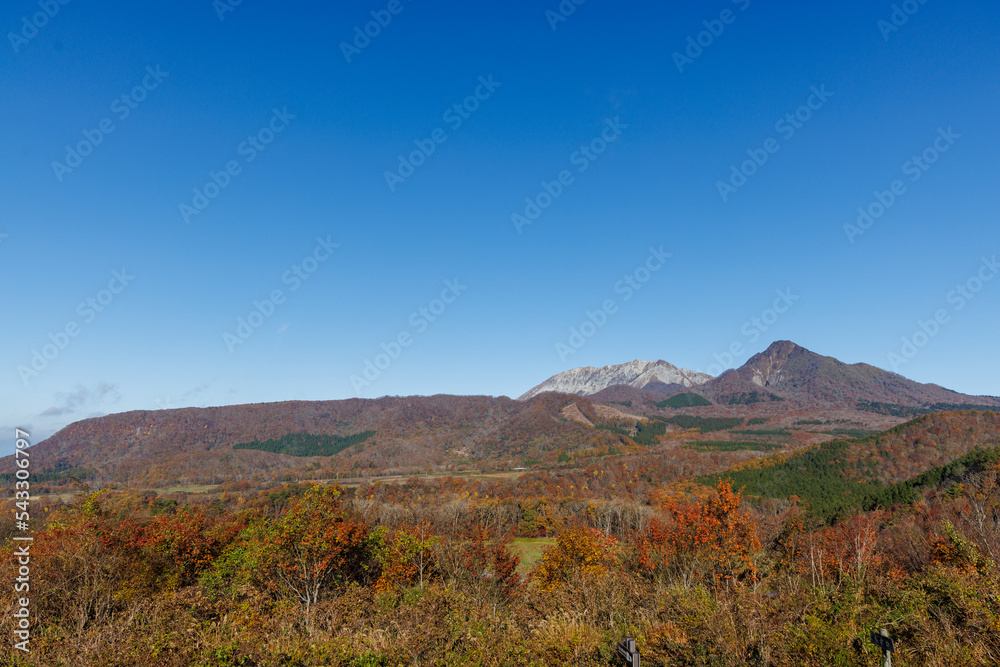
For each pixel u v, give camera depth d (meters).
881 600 9.66
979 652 6.70
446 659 8.53
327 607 11.18
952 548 12.74
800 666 7.01
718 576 15.98
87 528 17.12
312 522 18.22
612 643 8.76
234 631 9.33
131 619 9.63
